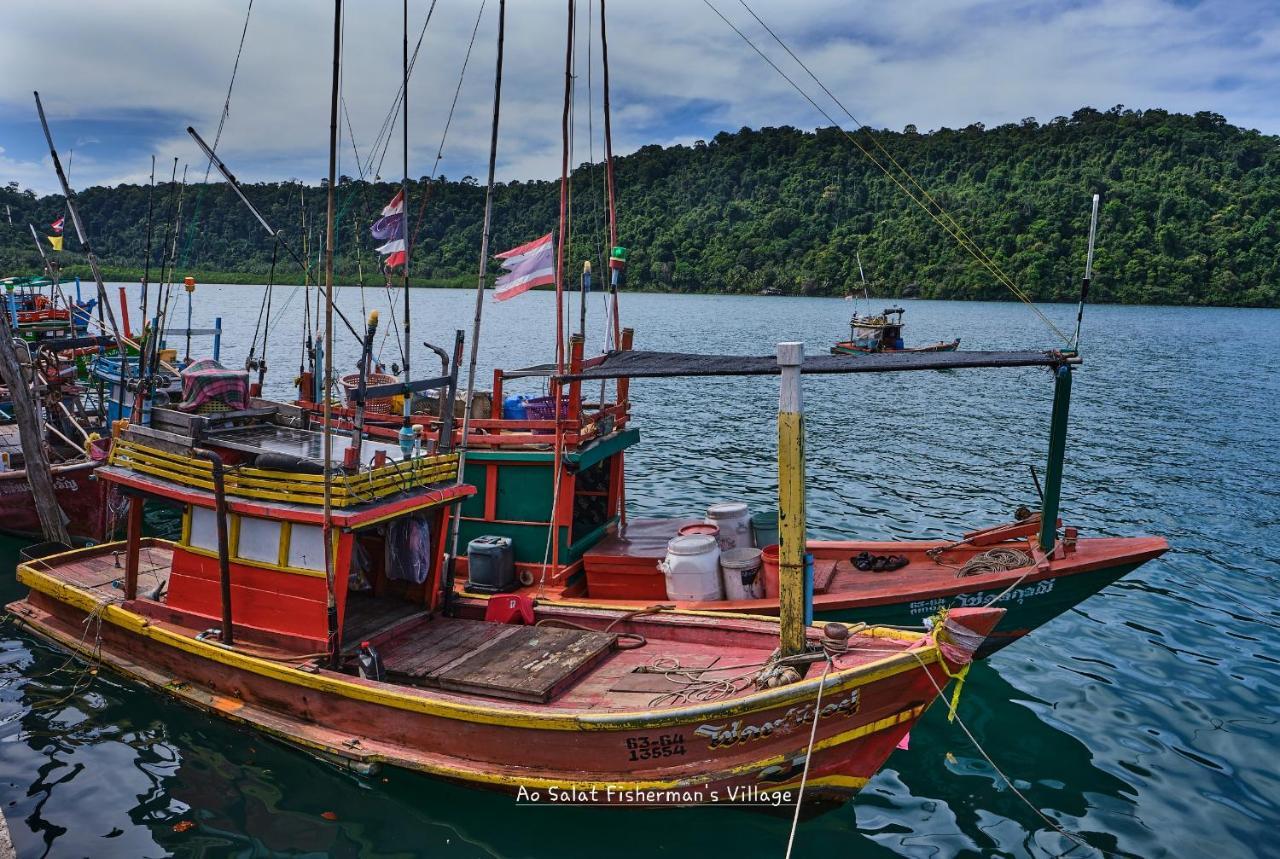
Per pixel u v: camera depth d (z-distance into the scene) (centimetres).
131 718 1030
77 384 2066
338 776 922
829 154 18950
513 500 1223
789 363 774
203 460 1017
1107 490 2222
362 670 930
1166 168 15750
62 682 1113
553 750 844
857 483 2289
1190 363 5550
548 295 15362
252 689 993
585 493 1330
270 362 4431
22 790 891
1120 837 858
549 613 1101
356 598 1138
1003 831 870
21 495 1675
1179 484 2294
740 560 1135
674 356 1240
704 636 1012
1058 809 904
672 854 822
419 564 1102
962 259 13775
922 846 845
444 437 1121
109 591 1163
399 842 823
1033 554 1145
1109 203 13712
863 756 844
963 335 7588
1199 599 1485
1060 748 1023
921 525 1894
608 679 928
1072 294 12875
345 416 1316
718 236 17125
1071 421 3338
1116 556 1109
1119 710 1112
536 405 1323
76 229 1764
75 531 1683
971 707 1120
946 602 1118
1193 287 12644
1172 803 915
